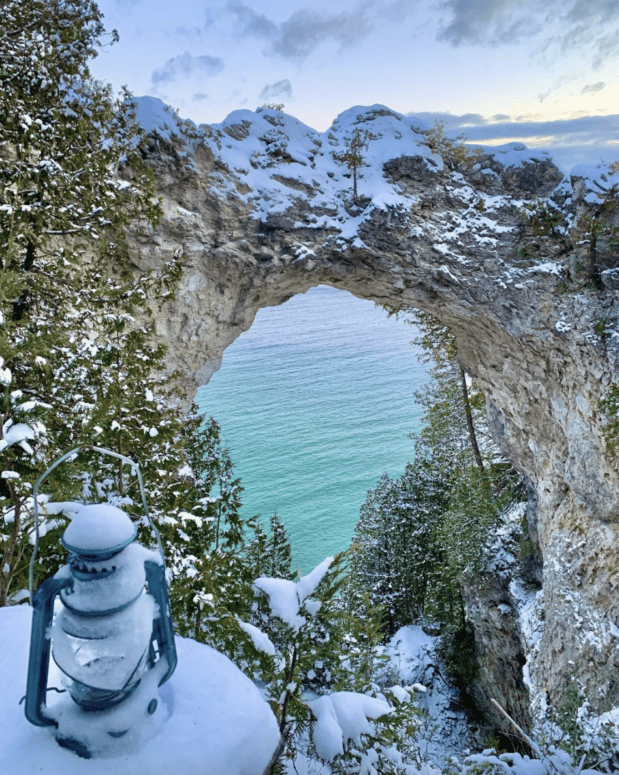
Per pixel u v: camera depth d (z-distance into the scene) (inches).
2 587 200.8
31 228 339.3
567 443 716.0
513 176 681.0
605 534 642.2
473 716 965.8
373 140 709.9
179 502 344.8
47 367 272.2
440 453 1242.0
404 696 227.6
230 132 670.5
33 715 64.2
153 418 343.3
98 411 261.4
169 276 400.8
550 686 677.3
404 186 688.4
